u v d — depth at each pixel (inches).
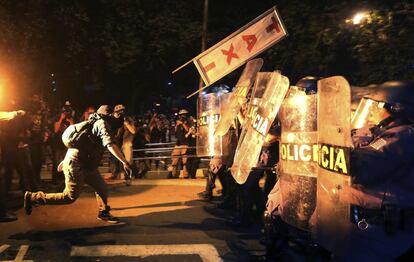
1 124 337.7
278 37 274.8
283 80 169.5
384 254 119.7
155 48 644.1
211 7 603.5
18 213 311.9
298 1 478.9
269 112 180.4
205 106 301.0
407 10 370.6
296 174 153.1
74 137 262.7
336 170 123.6
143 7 612.4
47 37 634.2
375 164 118.6
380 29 386.3
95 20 624.7
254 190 279.0
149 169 532.1
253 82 235.5
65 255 224.7
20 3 557.6
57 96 847.7
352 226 121.6
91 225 281.7
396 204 118.4
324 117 128.6
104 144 259.0
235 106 249.6
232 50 275.9
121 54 626.2
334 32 431.2
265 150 234.1
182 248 236.7
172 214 312.0
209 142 297.0
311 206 147.2
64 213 312.3
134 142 518.9
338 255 125.3
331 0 451.5
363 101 143.6
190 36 602.9
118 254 226.8
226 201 329.7
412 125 124.0
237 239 253.0
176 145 493.0
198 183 445.1
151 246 239.6
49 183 451.5
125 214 311.4
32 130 407.8
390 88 130.2
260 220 284.5
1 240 248.4
